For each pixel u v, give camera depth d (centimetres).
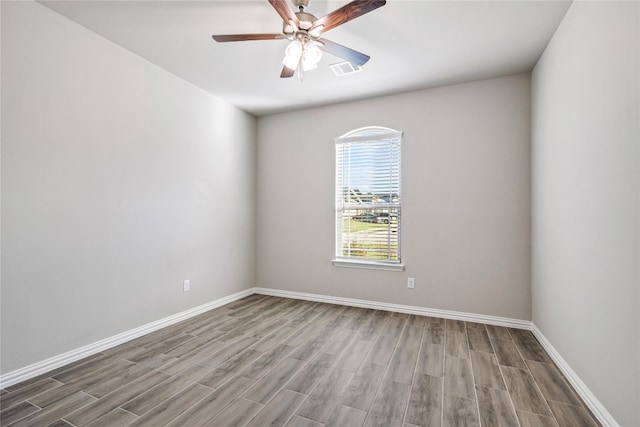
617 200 155
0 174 198
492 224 324
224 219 391
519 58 284
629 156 145
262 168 449
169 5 215
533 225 300
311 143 417
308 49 203
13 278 204
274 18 230
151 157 297
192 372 221
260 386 204
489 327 314
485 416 175
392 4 211
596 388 175
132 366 229
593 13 179
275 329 307
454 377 216
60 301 228
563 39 224
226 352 254
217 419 170
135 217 282
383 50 270
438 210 346
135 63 282
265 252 446
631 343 143
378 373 222
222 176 388
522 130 314
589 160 184
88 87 246
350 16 182
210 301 370
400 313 360
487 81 327
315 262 412
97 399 187
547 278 258
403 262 361
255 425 166
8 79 201
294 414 175
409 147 360
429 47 265
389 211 371
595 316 177
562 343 225
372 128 383
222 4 213
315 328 310
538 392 198
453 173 340
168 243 315
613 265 158
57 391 196
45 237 220
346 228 398
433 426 166
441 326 316
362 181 388
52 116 223
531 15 222
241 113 421
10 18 203
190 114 340
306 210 419
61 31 228
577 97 200
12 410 176
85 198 244
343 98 382
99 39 253
